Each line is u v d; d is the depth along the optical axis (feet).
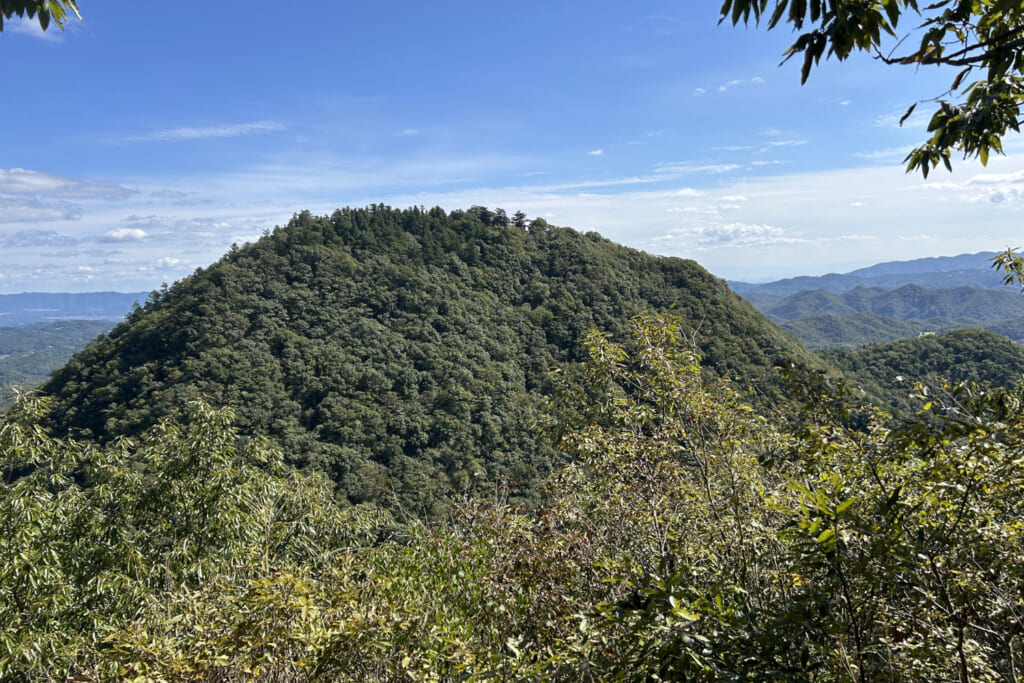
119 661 9.23
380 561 15.72
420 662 9.82
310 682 9.53
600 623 7.10
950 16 6.09
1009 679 6.16
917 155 7.22
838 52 5.35
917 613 6.66
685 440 13.24
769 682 5.32
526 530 13.42
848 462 8.77
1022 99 6.26
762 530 9.37
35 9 6.59
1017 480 7.39
